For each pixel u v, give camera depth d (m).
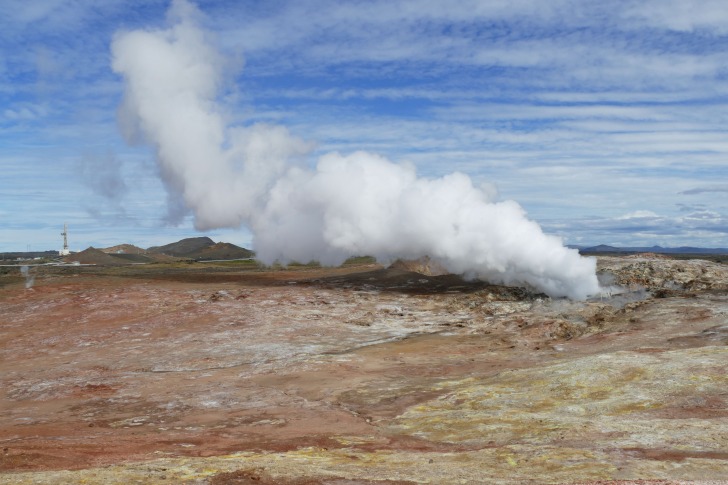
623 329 64.25
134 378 51.03
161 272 121.50
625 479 23.88
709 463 25.64
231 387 47.44
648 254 113.38
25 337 69.25
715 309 68.25
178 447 31.64
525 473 25.34
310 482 23.75
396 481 23.91
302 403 42.88
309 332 69.44
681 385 39.03
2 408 44.12
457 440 33.12
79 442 32.44
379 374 50.53
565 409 37.16
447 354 58.28
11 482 23.30
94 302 85.25
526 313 78.50
